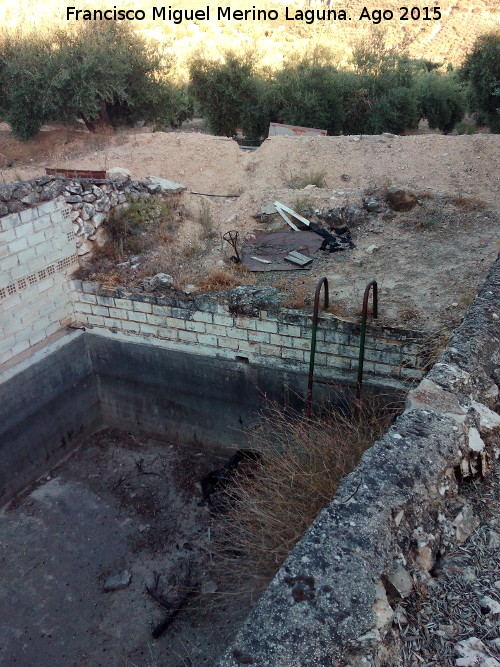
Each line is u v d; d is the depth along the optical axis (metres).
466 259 8.19
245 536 5.58
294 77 19.30
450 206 9.60
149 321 8.38
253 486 6.14
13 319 8.04
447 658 2.57
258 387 8.00
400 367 6.73
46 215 8.20
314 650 2.44
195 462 8.84
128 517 7.94
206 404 8.61
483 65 19.00
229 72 18.61
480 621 2.72
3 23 19.48
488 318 4.75
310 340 7.21
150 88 19.22
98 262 9.10
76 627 6.50
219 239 9.88
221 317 7.76
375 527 2.89
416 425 3.55
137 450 9.20
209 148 13.66
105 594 6.87
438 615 2.75
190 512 7.91
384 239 9.20
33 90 17.02
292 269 8.48
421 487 3.15
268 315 7.38
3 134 18.92
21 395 8.14
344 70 20.94
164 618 6.43
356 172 12.26
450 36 39.81
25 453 8.39
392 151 12.54
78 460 9.08
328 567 2.74
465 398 3.87
